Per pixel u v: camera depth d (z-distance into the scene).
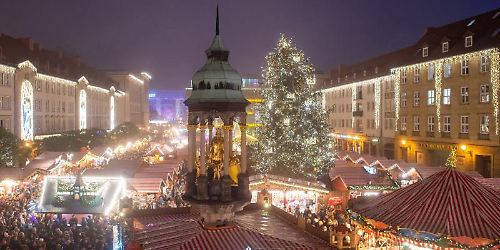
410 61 64.38
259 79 100.75
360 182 36.56
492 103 48.97
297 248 16.31
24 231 25.62
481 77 50.84
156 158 57.22
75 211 30.52
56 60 93.38
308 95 46.59
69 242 24.22
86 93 101.75
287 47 46.50
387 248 19.38
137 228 20.14
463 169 53.56
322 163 45.72
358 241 19.70
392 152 71.88
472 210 15.16
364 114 83.38
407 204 16.36
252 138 49.34
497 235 14.07
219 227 16.98
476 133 51.62
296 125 45.69
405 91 66.19
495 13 53.88
